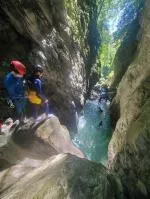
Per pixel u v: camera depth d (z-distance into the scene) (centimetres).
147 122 610
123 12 1680
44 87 1083
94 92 1861
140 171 604
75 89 1370
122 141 776
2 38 1057
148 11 854
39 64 1089
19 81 827
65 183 524
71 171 560
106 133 1274
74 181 532
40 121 930
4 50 1052
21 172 688
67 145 877
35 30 1084
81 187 525
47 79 1109
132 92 912
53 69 1167
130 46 1422
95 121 1399
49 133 887
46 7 1117
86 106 1608
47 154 814
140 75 868
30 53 1085
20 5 1009
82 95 1496
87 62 1780
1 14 1030
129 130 692
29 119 941
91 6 1934
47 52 1148
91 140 1206
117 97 1218
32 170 667
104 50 2488
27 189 552
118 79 1634
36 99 866
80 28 1620
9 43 1073
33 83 859
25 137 862
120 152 691
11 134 868
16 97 843
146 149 593
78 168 573
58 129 912
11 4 995
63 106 1180
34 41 1103
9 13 1016
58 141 873
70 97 1277
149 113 643
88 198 516
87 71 1773
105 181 566
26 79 885
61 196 505
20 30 1077
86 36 1789
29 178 616
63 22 1305
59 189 515
